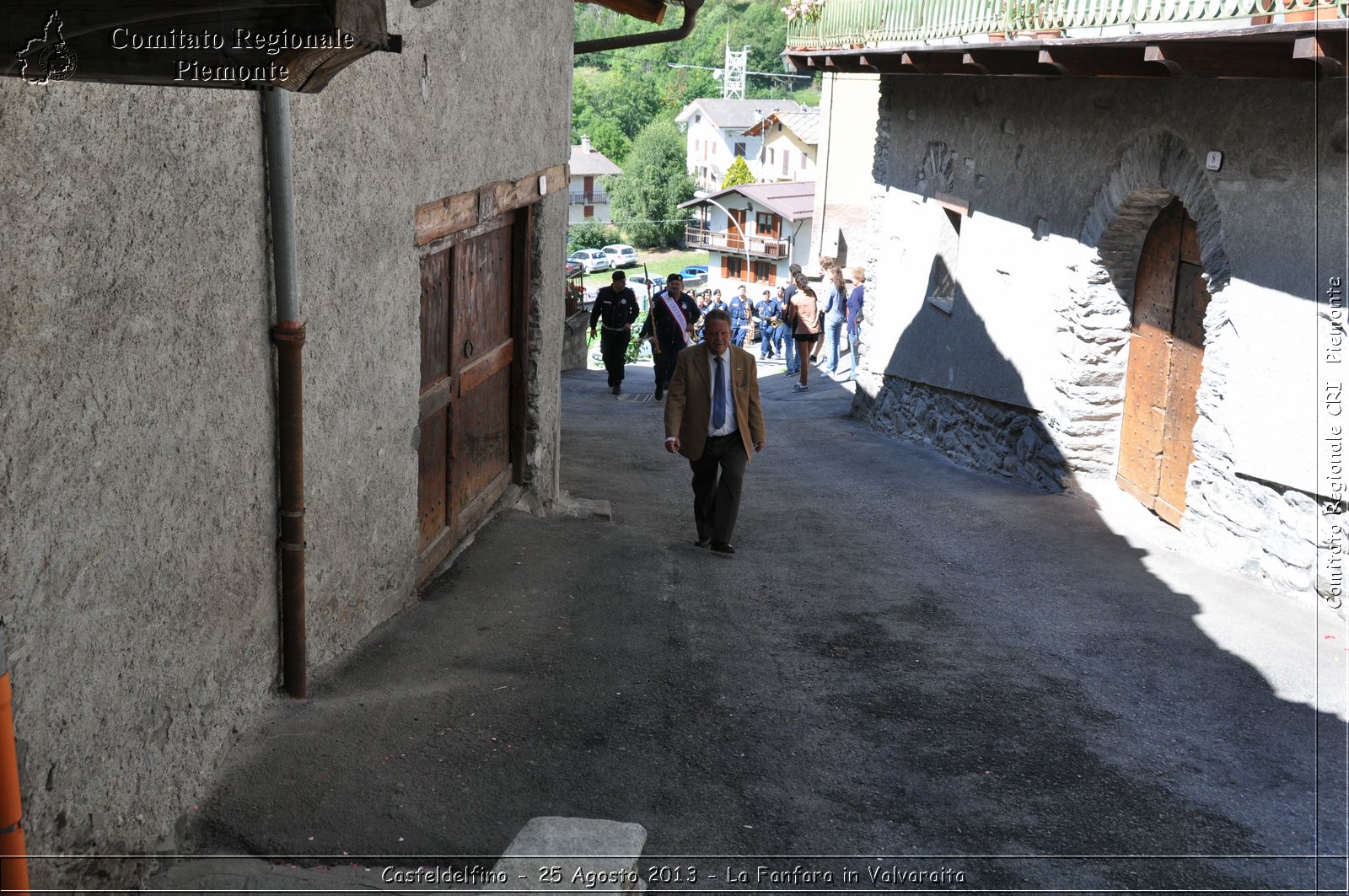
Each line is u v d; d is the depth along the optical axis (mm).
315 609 4355
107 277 2840
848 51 12328
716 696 4875
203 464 3416
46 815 2715
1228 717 4879
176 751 3342
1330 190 6305
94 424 2818
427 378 5672
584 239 73500
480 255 6492
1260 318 6844
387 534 5086
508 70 6266
